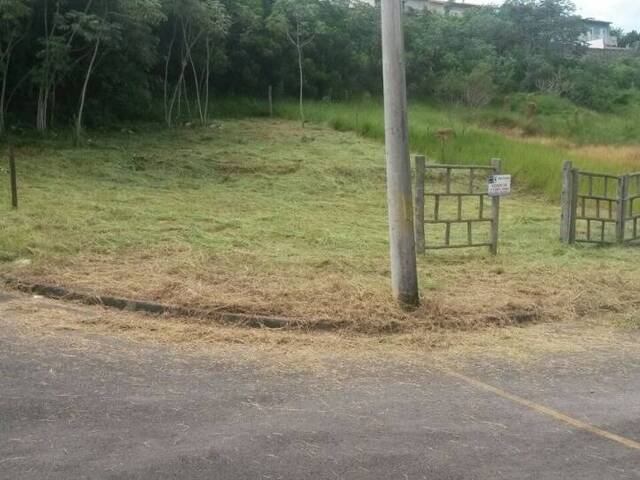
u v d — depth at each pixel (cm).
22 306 651
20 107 2070
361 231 1159
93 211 1117
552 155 2130
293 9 2988
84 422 418
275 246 980
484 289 807
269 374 521
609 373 562
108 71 2055
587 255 1070
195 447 392
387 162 692
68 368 505
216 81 2909
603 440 427
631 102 4753
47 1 1845
